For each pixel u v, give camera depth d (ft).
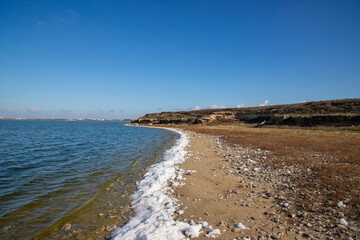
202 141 88.02
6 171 37.06
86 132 173.27
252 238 14.73
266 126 180.55
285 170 33.96
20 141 94.02
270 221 17.37
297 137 85.81
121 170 37.63
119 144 81.35
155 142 89.66
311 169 33.63
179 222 16.94
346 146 58.08
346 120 134.51
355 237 14.42
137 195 24.76
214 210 19.77
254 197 22.99
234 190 25.57
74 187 28.19
